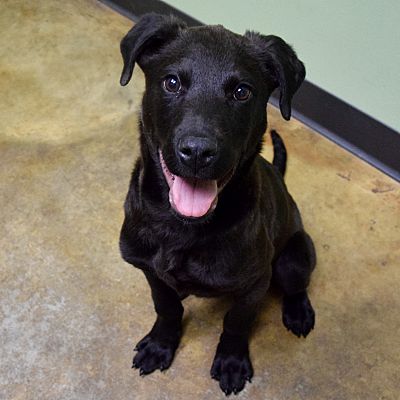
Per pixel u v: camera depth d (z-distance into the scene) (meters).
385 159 0.94
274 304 0.79
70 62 1.04
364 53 0.87
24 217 0.84
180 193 0.54
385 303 0.80
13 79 1.01
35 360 0.72
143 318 0.76
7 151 0.91
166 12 1.08
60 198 0.86
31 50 1.06
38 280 0.78
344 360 0.74
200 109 0.51
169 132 0.51
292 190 0.91
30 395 0.70
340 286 0.81
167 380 0.72
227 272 0.60
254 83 0.54
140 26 0.56
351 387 0.72
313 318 0.77
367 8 0.83
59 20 1.11
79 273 0.79
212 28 0.56
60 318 0.75
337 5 0.86
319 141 0.97
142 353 0.72
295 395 0.71
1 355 0.72
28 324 0.75
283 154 0.82
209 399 0.71
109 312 0.76
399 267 0.83
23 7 1.12
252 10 0.96
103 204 0.86
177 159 0.50
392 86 0.87
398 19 0.81
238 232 0.58
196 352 0.74
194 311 0.77
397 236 0.86
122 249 0.62
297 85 0.58
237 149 0.53
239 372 0.71
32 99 0.99
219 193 0.56
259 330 0.76
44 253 0.81
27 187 0.87
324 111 0.97
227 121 0.51
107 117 0.97
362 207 0.89
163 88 0.53
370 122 0.92
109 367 0.72
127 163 0.91
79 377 0.71
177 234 0.58
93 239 0.83
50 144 0.93
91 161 0.91
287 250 0.73
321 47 0.92
